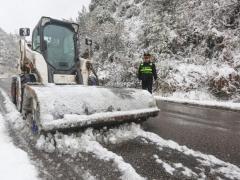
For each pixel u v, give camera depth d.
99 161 3.08
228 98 9.77
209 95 10.34
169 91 11.60
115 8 23.08
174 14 14.90
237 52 10.91
